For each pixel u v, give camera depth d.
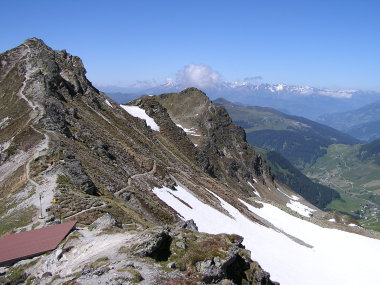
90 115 103.75
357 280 82.19
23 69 110.56
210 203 93.31
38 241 33.09
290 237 104.06
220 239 33.03
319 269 82.00
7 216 44.44
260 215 119.69
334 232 114.69
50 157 57.81
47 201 45.47
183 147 160.88
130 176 78.31
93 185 54.16
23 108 89.19
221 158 195.88
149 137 135.00
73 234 34.28
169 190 84.94
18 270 29.62
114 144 91.38
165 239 30.14
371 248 102.06
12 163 64.25
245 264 33.44
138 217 51.19
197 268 28.25
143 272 25.45
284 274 69.56
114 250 29.16
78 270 26.95
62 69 116.94
